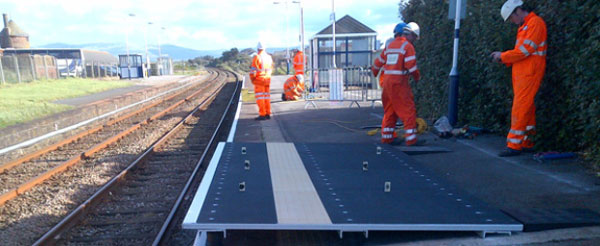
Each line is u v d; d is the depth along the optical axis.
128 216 5.78
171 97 24.56
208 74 67.12
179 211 5.88
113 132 12.42
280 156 5.86
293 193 4.10
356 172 4.93
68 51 49.97
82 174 7.78
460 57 8.01
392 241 3.53
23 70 32.38
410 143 6.67
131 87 33.03
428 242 3.44
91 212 5.89
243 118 11.74
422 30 9.73
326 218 3.41
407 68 6.43
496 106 7.21
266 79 11.05
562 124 5.57
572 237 3.33
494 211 3.64
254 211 3.57
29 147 10.49
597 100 4.60
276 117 11.66
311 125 9.90
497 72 6.47
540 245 3.24
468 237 3.47
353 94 15.06
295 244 3.64
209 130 12.41
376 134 8.26
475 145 6.71
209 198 3.92
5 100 19.09
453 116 7.66
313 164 5.35
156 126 13.34
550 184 4.61
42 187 7.02
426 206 3.74
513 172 5.13
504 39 6.19
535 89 5.38
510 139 5.80
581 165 5.21
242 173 4.88
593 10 4.63
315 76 18.14
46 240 4.81
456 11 7.31
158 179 7.45
